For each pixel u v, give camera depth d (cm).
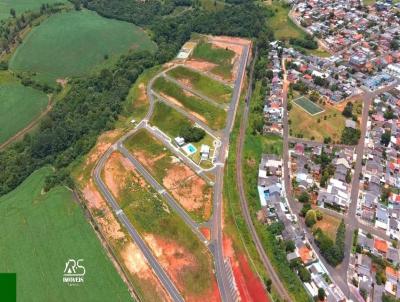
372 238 14675
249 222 15312
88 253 14925
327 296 12912
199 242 14500
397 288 13175
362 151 18762
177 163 17875
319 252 14362
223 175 17225
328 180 16938
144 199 16375
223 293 13000
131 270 14112
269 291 13050
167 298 13100
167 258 14225
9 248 15425
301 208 16038
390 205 16088
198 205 15912
